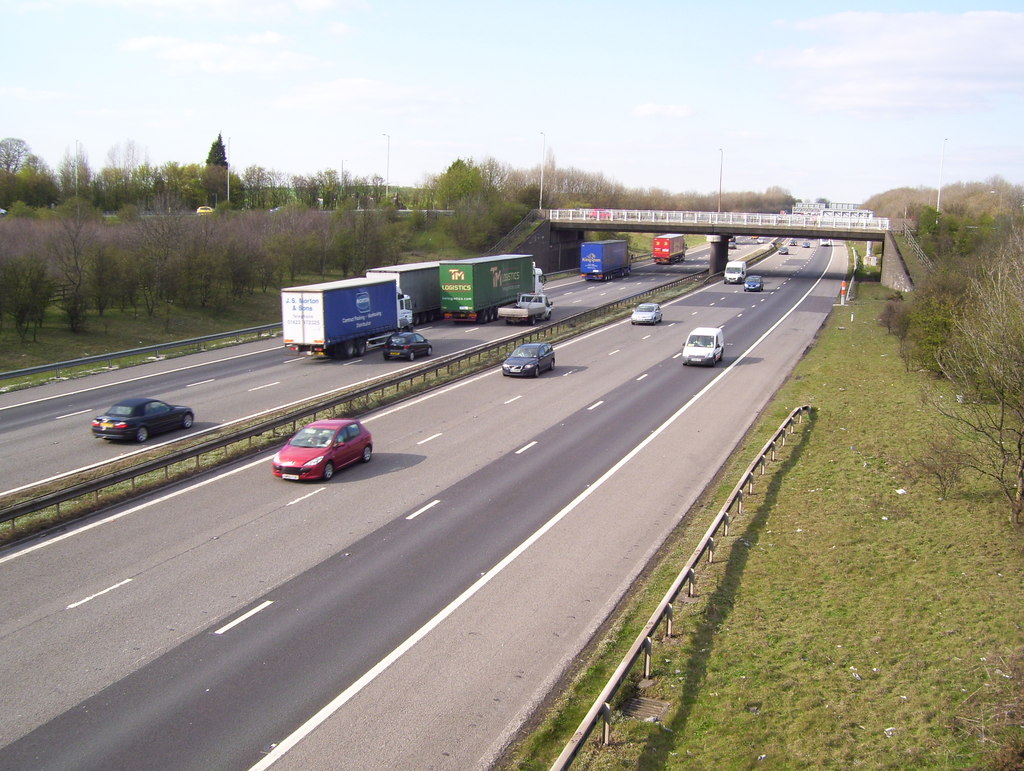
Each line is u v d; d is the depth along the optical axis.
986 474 21.62
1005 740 11.03
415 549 18.50
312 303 41.28
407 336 43.91
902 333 41.44
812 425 28.78
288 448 23.86
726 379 37.94
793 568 17.05
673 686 12.64
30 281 45.25
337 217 84.19
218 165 122.25
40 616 15.30
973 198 144.25
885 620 14.75
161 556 18.12
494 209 102.62
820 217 86.00
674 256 112.88
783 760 10.80
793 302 68.56
